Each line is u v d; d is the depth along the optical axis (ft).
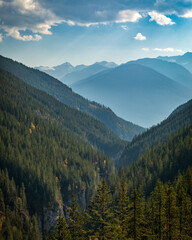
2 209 327.26
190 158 385.09
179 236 133.18
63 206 416.26
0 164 423.23
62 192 443.32
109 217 124.98
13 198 352.08
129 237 123.34
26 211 351.87
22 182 377.50
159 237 142.00
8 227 295.89
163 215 140.46
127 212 126.93
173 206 136.56
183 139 487.61
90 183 484.74
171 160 401.90
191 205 147.95
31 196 379.14
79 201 450.71
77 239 118.62
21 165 426.92
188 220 140.36
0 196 338.13
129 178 402.31
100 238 117.08
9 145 479.82
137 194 126.11
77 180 465.47
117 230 122.11
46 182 400.67
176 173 370.12
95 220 118.93
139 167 426.92
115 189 342.44
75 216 122.01
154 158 438.81
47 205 378.73
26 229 328.29
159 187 144.66
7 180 366.63
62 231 115.44
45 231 362.33
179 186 198.49
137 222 124.88
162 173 380.99
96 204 119.44
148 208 163.02
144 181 354.54
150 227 150.41
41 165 458.50
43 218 370.73
